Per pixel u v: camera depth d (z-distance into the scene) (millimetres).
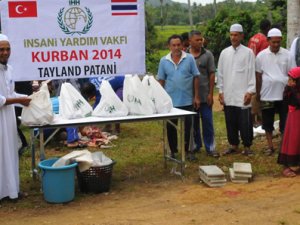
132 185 6422
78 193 6086
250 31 17531
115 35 6949
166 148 7172
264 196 5836
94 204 5699
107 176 6078
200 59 7312
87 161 5848
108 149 8492
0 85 5578
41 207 5613
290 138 6602
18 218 5289
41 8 6566
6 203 5742
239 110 7477
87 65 6887
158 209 5484
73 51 6793
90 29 6824
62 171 5613
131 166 7336
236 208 5441
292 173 6633
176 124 7105
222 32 18031
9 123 5652
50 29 6645
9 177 5676
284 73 7352
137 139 9273
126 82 6449
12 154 5703
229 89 7453
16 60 6547
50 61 6711
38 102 5715
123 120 6082
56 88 10047
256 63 7508
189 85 7070
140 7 7012
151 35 25719
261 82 7523
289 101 6566
